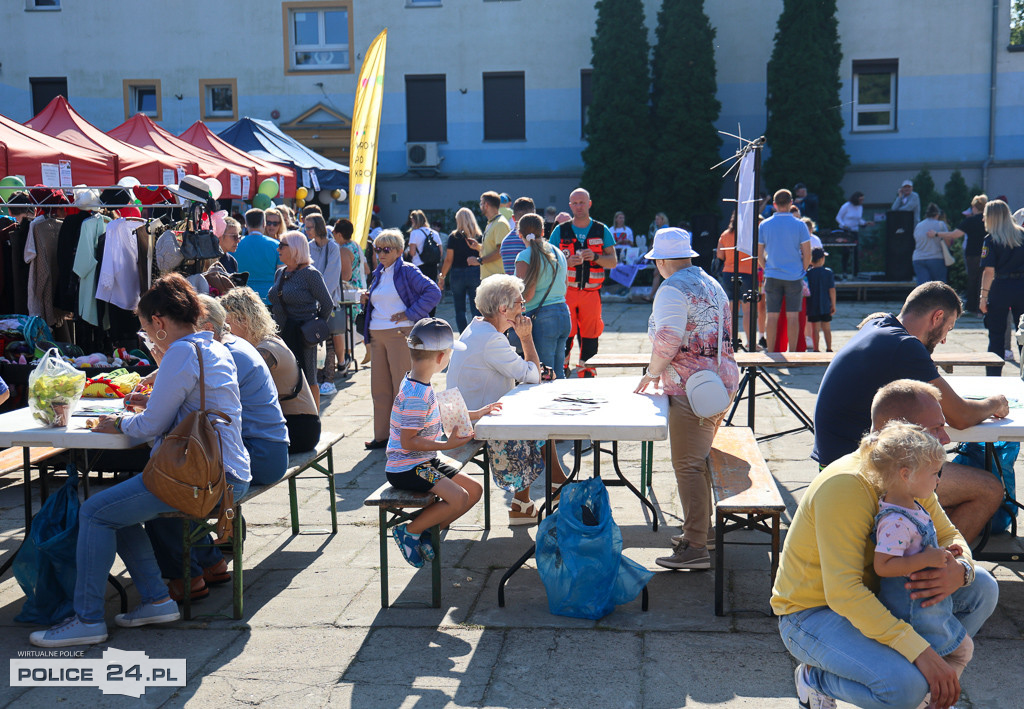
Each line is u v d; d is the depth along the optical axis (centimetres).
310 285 759
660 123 2102
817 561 275
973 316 1384
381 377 707
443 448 409
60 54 2269
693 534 454
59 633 386
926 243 1508
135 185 783
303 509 572
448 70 2234
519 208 803
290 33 2248
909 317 402
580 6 2191
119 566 486
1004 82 2083
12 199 817
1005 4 2062
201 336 407
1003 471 486
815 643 272
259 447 445
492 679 350
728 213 2152
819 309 1039
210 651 380
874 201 2158
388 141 2270
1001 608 401
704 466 452
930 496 287
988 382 496
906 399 293
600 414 413
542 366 633
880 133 2142
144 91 2298
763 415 795
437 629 396
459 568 470
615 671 353
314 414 515
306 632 396
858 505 265
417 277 691
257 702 337
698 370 441
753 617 400
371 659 369
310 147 2228
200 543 441
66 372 413
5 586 456
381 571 419
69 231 758
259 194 1420
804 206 1970
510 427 394
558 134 2234
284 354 499
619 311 1584
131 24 2255
